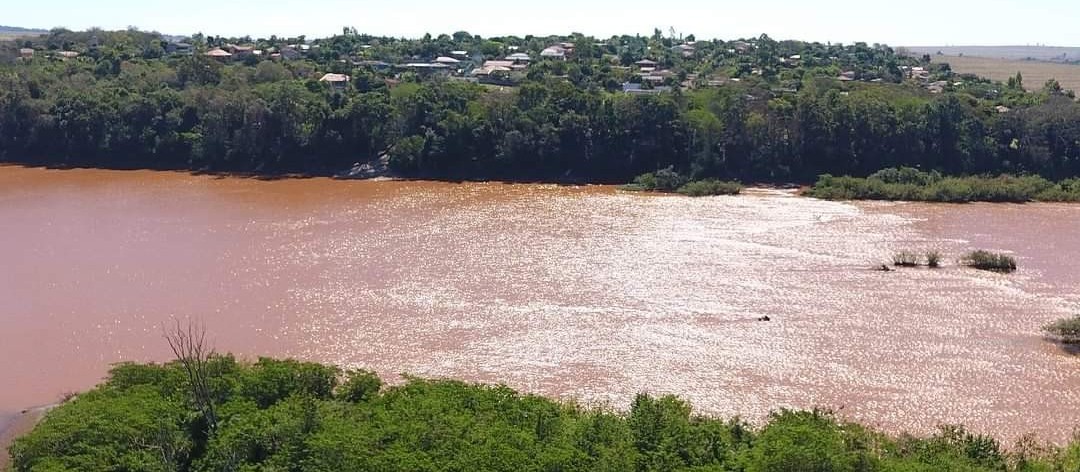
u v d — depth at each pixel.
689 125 107.19
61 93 119.12
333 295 58.28
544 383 44.62
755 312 54.91
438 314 54.56
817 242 72.88
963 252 69.56
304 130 110.94
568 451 31.53
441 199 92.75
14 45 184.38
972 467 31.91
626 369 46.34
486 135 108.19
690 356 47.97
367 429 33.19
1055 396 43.09
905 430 39.41
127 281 61.66
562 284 60.75
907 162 106.12
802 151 106.75
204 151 111.62
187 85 130.50
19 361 48.34
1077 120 105.31
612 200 92.81
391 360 47.50
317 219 81.81
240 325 52.84
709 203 91.19
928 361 47.16
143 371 39.56
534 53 191.38
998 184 94.56
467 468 30.33
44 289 60.03
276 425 33.41
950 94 112.38
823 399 42.72
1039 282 61.28
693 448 33.06
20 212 84.56
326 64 161.00
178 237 74.31
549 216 83.88
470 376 45.44
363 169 108.38
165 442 33.28
